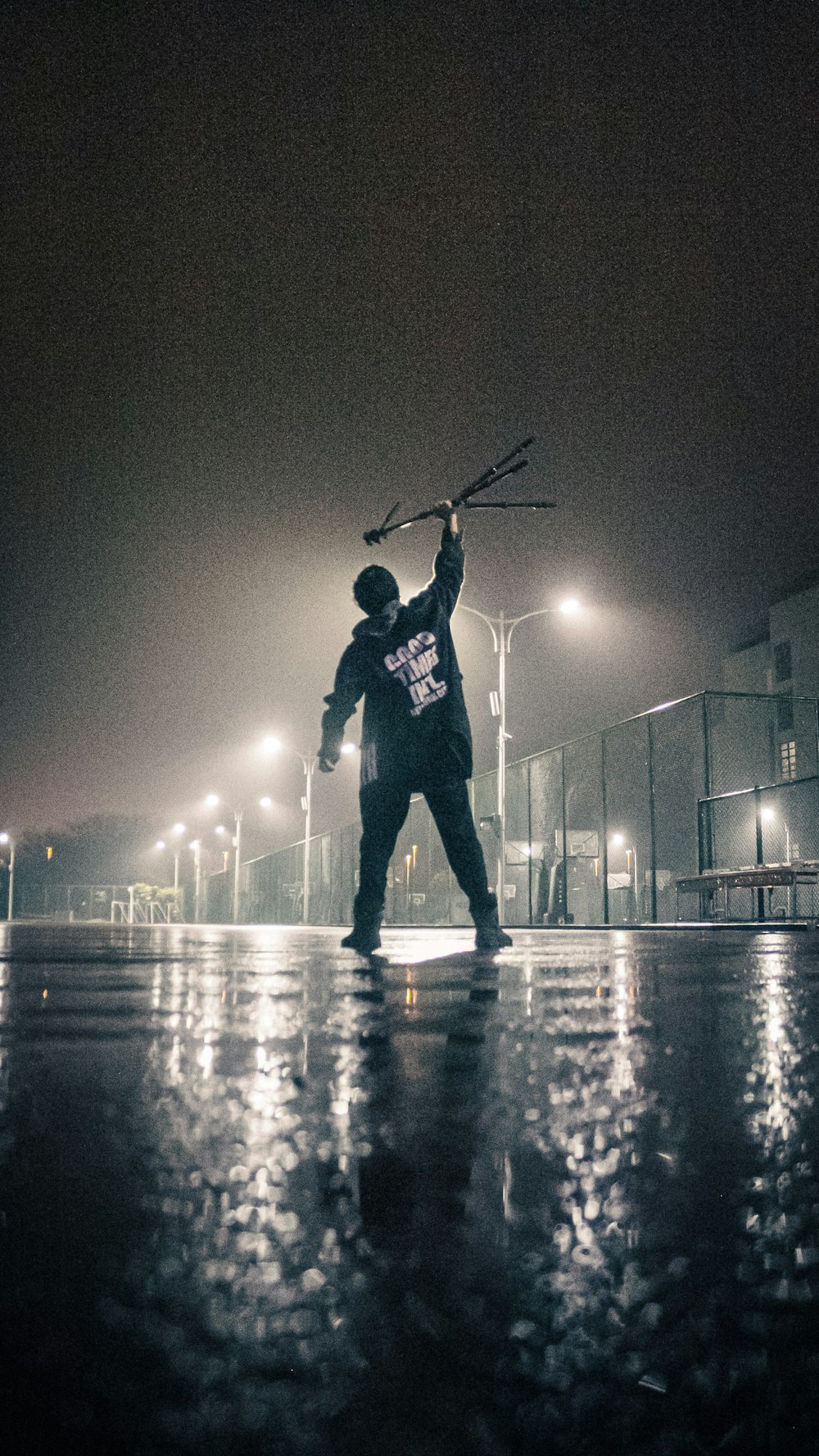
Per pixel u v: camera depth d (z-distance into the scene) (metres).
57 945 5.74
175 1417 0.46
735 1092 1.19
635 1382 0.51
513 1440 0.46
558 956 4.27
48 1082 1.19
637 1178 0.83
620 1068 1.36
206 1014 1.92
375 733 5.22
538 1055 1.46
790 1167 0.87
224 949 5.20
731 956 4.21
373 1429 0.46
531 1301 0.58
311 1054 1.45
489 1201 0.76
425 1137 0.95
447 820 5.20
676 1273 0.63
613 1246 0.67
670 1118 1.05
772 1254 0.67
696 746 41.47
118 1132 0.94
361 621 5.25
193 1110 1.04
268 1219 0.70
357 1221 0.70
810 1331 0.56
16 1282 0.58
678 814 40.81
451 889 34.91
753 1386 0.51
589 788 39.72
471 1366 0.51
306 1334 0.53
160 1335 0.52
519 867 32.72
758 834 21.03
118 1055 1.40
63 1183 0.77
